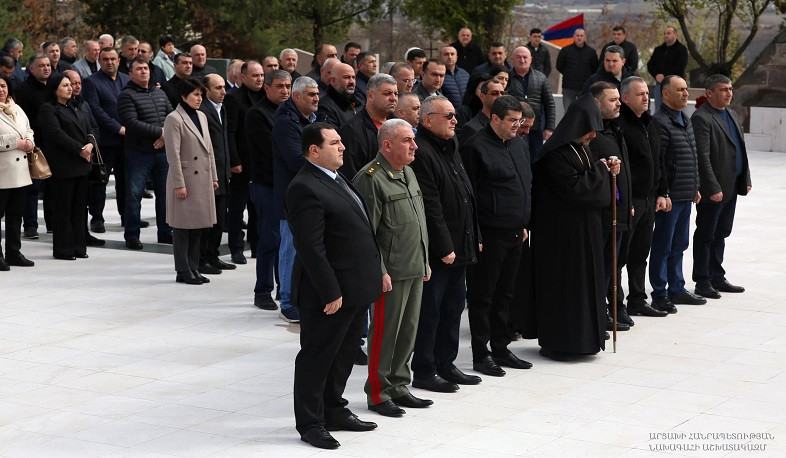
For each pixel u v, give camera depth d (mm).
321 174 6348
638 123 9023
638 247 9398
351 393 7383
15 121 11234
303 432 6402
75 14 34281
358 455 6203
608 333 8930
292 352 8406
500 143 7852
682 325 9258
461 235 7289
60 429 6680
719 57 28719
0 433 6617
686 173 9609
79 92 12133
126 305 9891
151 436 6543
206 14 29250
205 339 8758
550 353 8266
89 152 11758
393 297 6844
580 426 6691
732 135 10250
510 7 26922
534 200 8281
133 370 7922
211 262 11398
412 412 6977
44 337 8812
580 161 8086
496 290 7992
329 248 6332
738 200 16156
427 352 7422
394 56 33062
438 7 26594
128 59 15180
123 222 13797
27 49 30188
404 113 7629
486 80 8672
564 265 8141
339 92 9195
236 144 11516
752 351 8438
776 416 6887
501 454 6203
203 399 7258
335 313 6320
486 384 7598
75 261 11844
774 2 26719
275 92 9539
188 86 10508
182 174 10547
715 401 7191
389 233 6797
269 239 9672
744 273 11328
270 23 29781
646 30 33656
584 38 21234
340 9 31891
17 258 11539
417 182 7031
